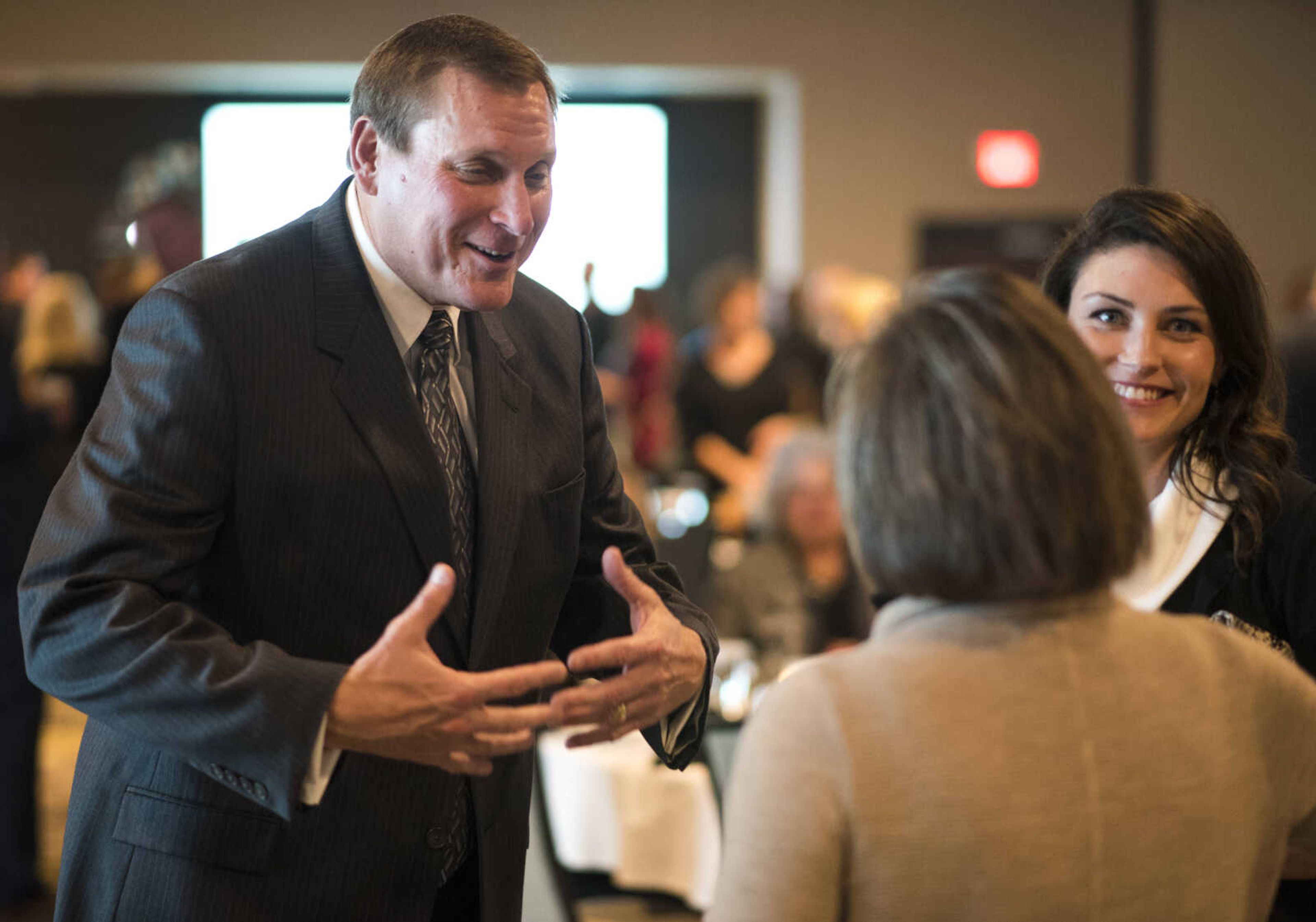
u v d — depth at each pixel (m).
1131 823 1.02
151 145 8.50
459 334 1.69
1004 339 1.05
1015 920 0.99
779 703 1.06
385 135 1.53
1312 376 3.79
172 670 1.38
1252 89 8.32
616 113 8.85
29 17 7.88
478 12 8.12
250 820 1.50
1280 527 1.60
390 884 1.56
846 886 1.01
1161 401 1.66
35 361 5.55
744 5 8.29
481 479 1.62
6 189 8.44
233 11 7.96
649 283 8.95
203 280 1.52
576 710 1.46
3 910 3.74
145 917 1.51
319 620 1.53
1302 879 1.41
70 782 4.99
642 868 3.30
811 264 8.48
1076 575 1.03
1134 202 1.68
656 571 1.83
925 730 1.01
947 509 1.03
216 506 1.49
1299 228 8.38
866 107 8.44
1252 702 1.11
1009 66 8.48
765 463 4.36
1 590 3.70
